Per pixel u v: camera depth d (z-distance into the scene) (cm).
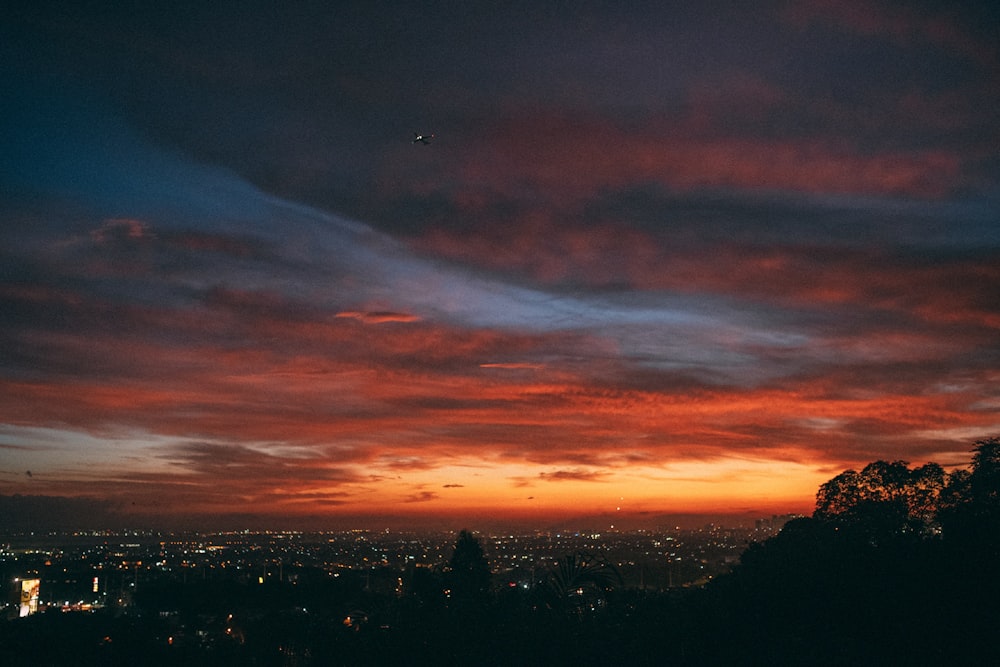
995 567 1427
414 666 1212
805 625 1359
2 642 1346
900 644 1291
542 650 1209
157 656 1347
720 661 1252
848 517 2192
